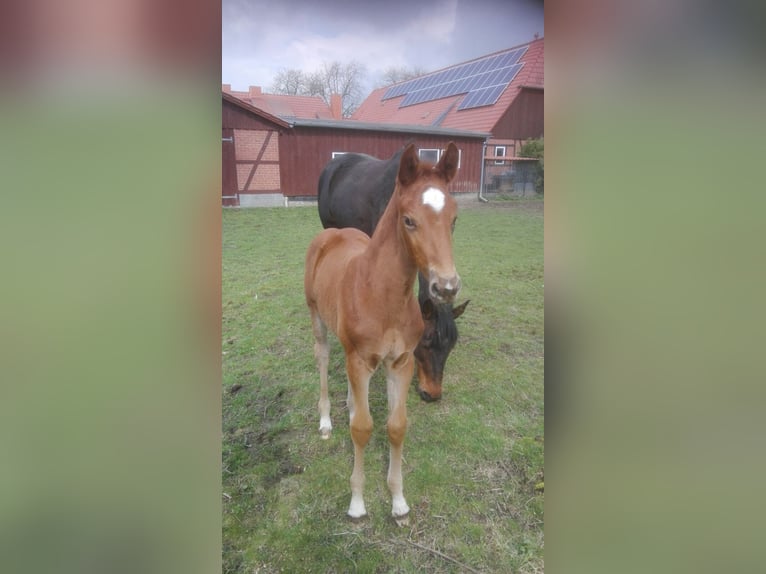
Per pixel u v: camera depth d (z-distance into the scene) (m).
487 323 4.21
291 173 8.89
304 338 3.86
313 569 2.01
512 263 5.82
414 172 1.79
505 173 10.34
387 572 2.00
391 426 2.10
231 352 3.63
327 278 2.40
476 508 2.29
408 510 2.22
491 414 2.96
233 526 2.19
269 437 2.75
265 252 5.96
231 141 8.42
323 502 2.33
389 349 1.99
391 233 1.87
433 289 1.63
